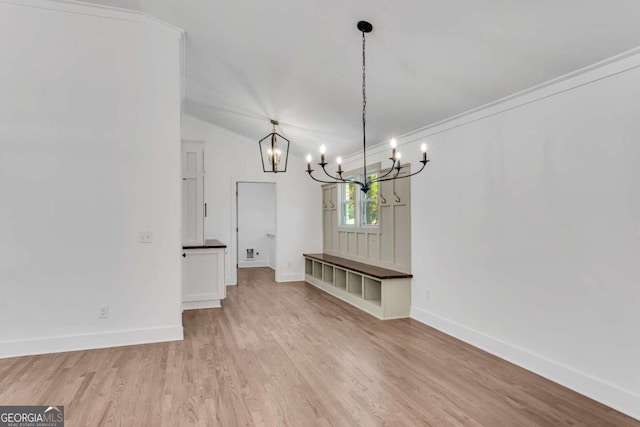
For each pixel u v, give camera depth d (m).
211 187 6.82
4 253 3.29
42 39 3.38
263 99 4.97
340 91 4.09
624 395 2.37
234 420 2.27
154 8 3.47
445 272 4.04
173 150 3.73
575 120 2.67
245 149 7.03
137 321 3.62
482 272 3.53
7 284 3.29
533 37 2.43
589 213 2.59
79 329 3.46
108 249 3.54
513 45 2.56
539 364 2.95
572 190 2.70
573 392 2.65
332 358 3.29
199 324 4.33
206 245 5.09
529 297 3.05
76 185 3.46
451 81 3.24
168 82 3.72
